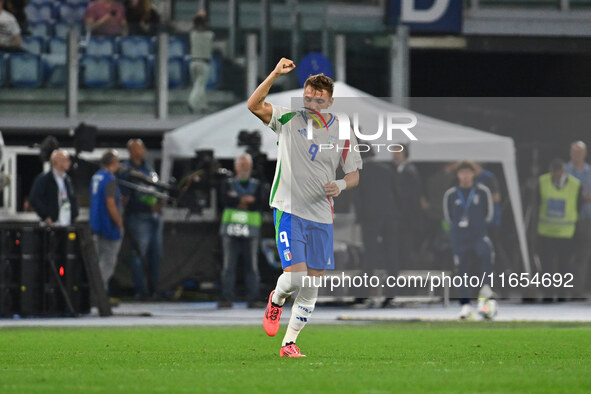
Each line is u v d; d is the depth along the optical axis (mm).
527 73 83812
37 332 35469
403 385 17859
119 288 59562
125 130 69938
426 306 53750
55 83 69938
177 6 71875
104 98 70312
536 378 19250
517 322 41375
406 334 35000
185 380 18734
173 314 47188
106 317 44844
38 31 70312
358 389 17219
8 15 69375
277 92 71375
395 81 72312
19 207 64625
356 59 72000
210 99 70812
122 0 70625
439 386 17750
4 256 43406
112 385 17906
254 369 21141
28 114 69625
